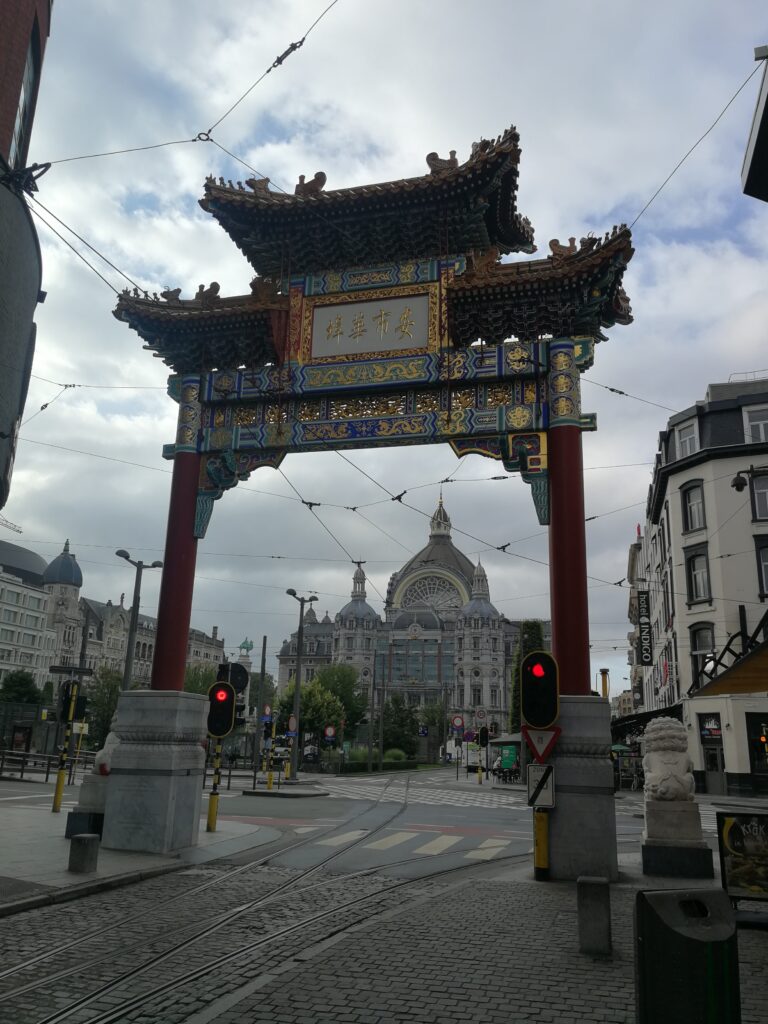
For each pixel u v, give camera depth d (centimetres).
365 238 1603
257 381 1625
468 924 912
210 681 7062
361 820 2166
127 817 1402
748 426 3694
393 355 1545
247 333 1661
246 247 1695
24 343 1912
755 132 1038
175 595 1554
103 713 5050
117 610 12725
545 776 1234
